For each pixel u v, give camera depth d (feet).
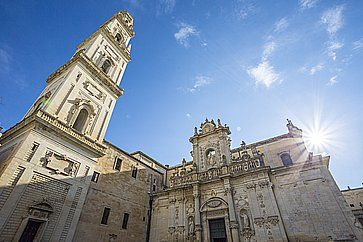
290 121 120.88
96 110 101.14
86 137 89.61
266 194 89.04
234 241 84.12
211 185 104.68
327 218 75.77
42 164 71.56
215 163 114.93
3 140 82.99
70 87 91.66
